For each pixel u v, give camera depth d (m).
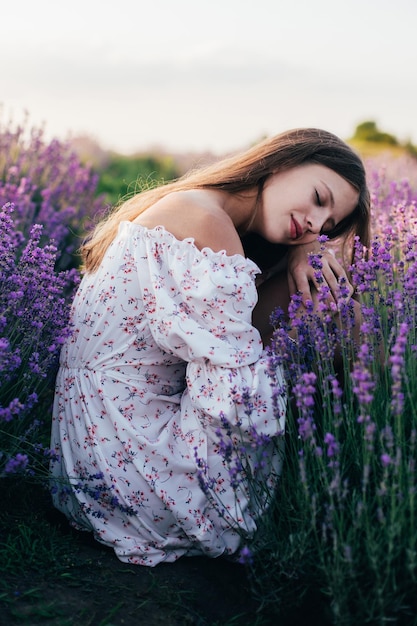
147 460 2.20
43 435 2.51
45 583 1.99
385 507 1.93
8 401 2.28
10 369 2.11
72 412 2.33
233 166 2.58
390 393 2.19
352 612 1.80
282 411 2.15
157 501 2.19
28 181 4.66
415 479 1.90
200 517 2.14
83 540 2.29
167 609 1.96
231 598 2.03
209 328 2.20
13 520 2.24
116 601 1.97
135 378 2.30
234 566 2.17
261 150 2.56
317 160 2.54
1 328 2.17
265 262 2.91
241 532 2.04
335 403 1.98
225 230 2.37
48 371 2.49
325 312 2.43
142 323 2.30
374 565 1.71
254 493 2.07
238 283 2.19
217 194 2.56
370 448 1.77
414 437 1.88
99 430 2.26
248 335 2.21
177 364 2.38
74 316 2.44
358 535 1.86
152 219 2.38
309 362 2.30
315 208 2.52
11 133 5.20
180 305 2.25
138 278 2.30
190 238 2.27
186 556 2.23
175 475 2.19
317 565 1.83
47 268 2.40
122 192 8.83
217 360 2.13
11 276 2.31
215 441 2.18
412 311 2.18
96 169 9.49
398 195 3.96
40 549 2.13
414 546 1.77
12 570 2.01
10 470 2.01
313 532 1.94
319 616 1.89
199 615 1.95
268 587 1.92
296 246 2.67
